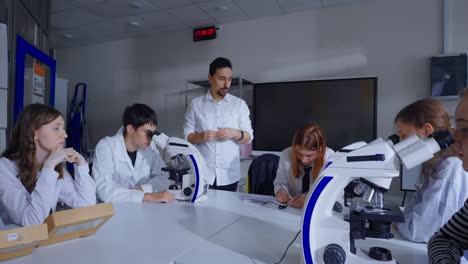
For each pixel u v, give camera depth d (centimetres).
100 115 480
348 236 70
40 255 83
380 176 66
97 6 342
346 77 323
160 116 433
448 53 276
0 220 109
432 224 95
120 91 463
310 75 343
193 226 111
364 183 80
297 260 82
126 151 172
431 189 97
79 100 484
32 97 244
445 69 275
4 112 190
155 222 115
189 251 87
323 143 151
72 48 498
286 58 355
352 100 311
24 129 114
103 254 84
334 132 319
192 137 204
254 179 217
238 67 380
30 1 239
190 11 352
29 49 228
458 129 73
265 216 125
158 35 432
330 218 71
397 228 108
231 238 99
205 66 402
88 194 128
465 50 275
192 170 152
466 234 83
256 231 106
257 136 355
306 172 166
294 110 338
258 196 166
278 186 172
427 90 291
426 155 63
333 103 320
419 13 294
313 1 321
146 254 84
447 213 93
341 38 328
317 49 339
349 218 79
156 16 368
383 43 309
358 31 320
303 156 151
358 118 308
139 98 449
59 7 345
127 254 84
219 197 162
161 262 79
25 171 113
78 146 450
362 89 307
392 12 305
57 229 85
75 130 453
